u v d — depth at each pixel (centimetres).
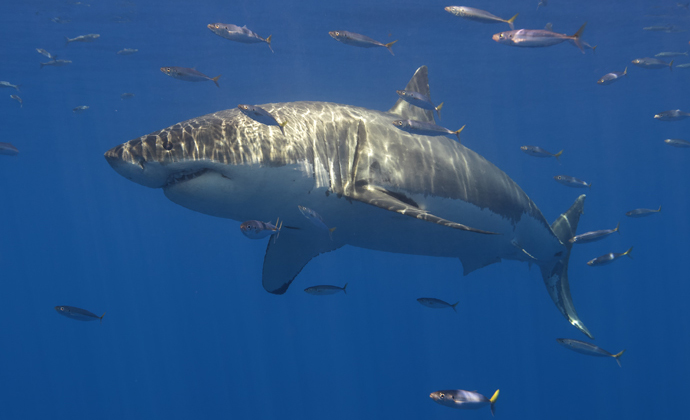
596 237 698
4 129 2922
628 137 4444
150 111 2825
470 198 540
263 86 2577
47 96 2409
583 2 1688
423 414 4928
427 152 509
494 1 1653
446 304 623
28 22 1639
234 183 385
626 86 2820
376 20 1806
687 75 2591
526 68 2444
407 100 468
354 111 485
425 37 1992
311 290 633
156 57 2023
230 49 2003
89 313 557
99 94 2448
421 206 494
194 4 1588
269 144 393
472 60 2302
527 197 635
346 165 446
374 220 476
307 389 5375
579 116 3612
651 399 4406
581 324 728
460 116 3559
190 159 360
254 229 364
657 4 1723
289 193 415
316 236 494
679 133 4216
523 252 670
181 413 5609
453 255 604
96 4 1550
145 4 1568
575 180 766
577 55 2258
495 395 434
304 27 1834
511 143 4794
